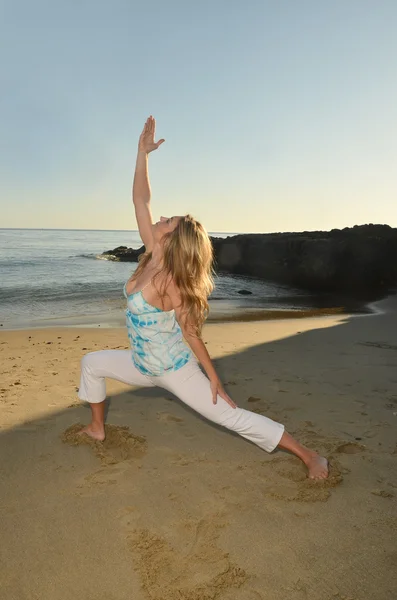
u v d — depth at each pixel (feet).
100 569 7.48
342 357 22.11
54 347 25.26
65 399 15.51
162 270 9.20
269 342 26.27
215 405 9.72
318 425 13.38
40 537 8.25
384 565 7.61
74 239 452.35
